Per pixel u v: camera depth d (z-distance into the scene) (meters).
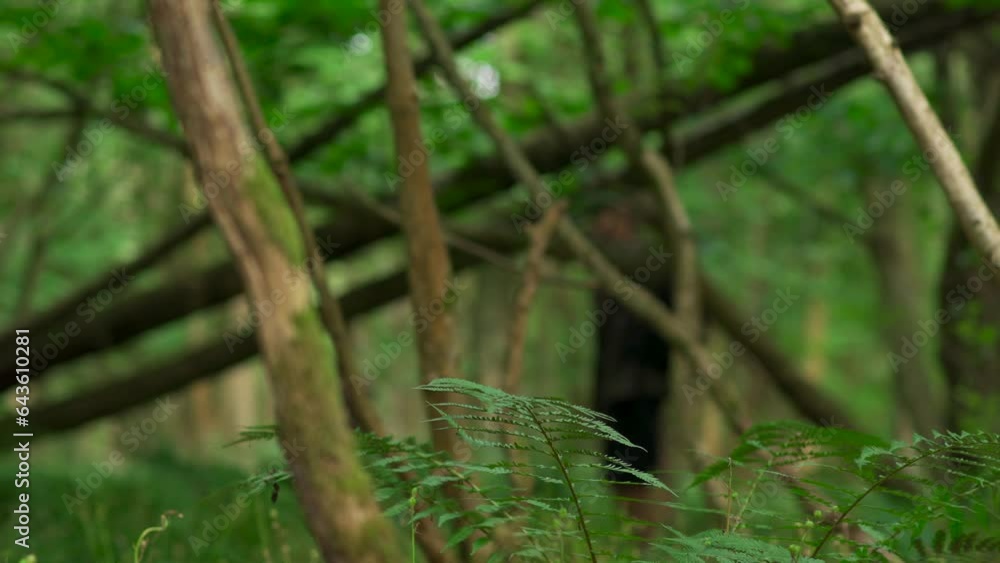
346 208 7.01
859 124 9.54
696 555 1.86
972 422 7.20
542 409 1.76
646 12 6.11
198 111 1.99
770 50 6.47
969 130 10.47
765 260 16.28
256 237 1.96
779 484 2.23
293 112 6.81
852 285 19.19
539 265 3.88
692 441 6.92
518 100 6.99
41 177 11.58
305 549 3.49
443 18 6.31
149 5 2.02
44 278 13.23
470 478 2.31
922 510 1.94
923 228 15.73
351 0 6.03
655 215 6.73
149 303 7.49
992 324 7.77
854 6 2.58
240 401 21.95
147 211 12.53
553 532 2.01
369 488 1.95
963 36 9.44
